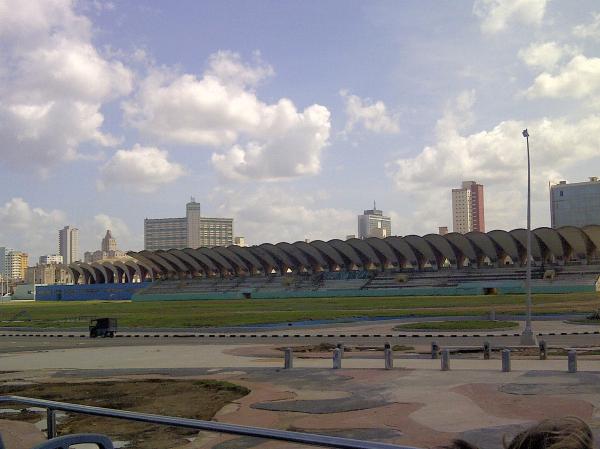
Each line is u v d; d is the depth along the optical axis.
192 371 21.59
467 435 11.08
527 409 13.11
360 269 125.12
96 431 7.44
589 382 16.12
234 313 60.53
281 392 16.42
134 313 67.69
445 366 19.12
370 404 14.27
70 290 152.62
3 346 35.47
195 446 6.66
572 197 164.62
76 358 27.38
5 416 11.20
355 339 33.03
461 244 111.50
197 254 135.75
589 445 2.45
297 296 113.56
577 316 46.06
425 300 79.12
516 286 96.12
